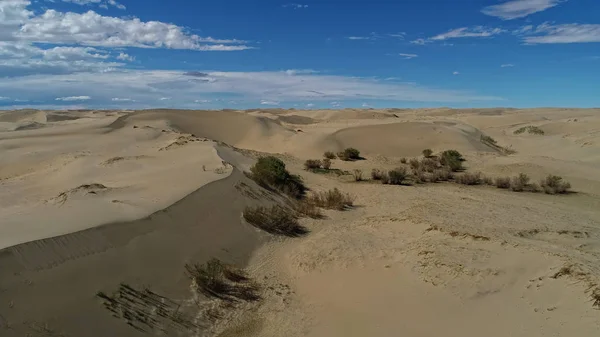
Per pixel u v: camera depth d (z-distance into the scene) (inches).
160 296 338.6
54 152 1126.4
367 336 316.5
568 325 290.4
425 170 1149.1
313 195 829.2
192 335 316.5
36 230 353.4
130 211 444.1
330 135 1598.2
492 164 1224.8
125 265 346.9
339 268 444.5
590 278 335.9
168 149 1107.3
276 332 331.3
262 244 521.7
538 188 941.2
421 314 338.3
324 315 355.9
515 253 419.5
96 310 291.7
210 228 489.7
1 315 252.5
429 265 413.4
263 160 863.1
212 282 383.9
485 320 319.0
